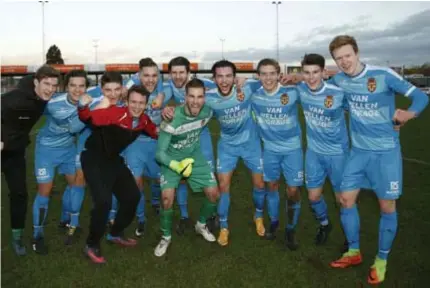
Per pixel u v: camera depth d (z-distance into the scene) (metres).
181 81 4.59
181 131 3.96
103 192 3.64
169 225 4.02
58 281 3.48
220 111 4.29
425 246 4.07
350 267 3.73
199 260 3.90
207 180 4.19
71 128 3.91
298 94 4.14
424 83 36.59
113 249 4.19
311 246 4.23
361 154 3.67
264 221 5.07
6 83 26.14
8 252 4.07
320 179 4.20
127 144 3.86
